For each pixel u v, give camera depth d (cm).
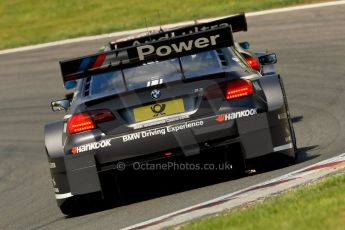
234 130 2638
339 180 2295
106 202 2852
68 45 7962
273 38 6581
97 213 2727
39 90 6281
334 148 3142
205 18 8425
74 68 2647
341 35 6203
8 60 7675
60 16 9762
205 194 2620
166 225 2261
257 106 2652
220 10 8538
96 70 2653
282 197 2266
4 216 3078
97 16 9425
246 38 6762
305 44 6144
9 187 3691
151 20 8744
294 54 5897
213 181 2811
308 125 3862
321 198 2073
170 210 2502
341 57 5512
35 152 4447
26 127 5175
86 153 2656
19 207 3194
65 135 2720
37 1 10544
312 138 3528
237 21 3172
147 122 2650
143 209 2611
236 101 2650
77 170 2666
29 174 3906
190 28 3105
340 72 5084
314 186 2333
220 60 2794
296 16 7250
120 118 2664
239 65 2784
